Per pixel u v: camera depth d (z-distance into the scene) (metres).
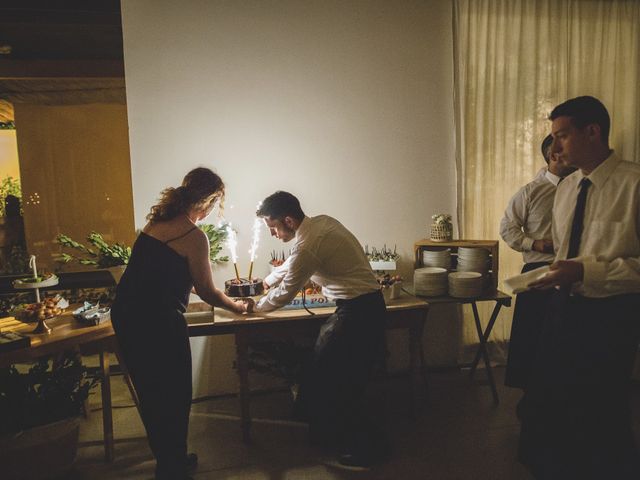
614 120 3.69
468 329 3.70
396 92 3.40
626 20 3.61
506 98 3.49
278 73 3.24
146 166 3.13
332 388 2.49
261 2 3.17
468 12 3.38
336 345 2.46
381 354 3.44
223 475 2.50
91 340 2.47
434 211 3.55
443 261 3.23
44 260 4.28
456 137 3.50
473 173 3.53
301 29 3.23
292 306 2.79
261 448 2.74
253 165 3.27
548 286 1.79
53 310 2.63
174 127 3.14
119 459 2.65
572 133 1.82
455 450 2.67
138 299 2.14
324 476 2.47
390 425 2.95
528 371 3.02
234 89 3.19
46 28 3.55
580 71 3.59
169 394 2.20
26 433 2.34
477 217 3.56
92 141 4.26
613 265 1.75
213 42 3.13
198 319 2.73
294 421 3.02
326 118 3.33
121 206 4.36
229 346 3.38
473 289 3.00
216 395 3.39
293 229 2.46
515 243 3.03
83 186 4.31
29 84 4.09
